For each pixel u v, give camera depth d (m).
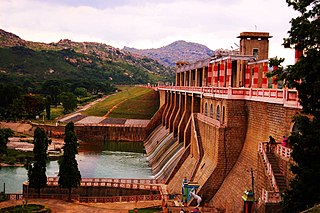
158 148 129.38
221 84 83.31
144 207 70.81
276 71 36.56
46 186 83.94
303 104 35.34
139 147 156.75
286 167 44.31
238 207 56.28
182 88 119.06
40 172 79.69
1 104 184.75
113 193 84.62
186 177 80.31
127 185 84.75
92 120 187.75
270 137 49.91
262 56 99.00
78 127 170.88
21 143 143.75
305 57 33.81
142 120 185.50
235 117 66.62
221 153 66.88
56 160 127.56
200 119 84.75
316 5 33.75
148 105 199.75
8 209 68.75
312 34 32.81
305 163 34.28
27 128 170.75
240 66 86.00
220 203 63.31
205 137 78.50
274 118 54.19
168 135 132.00
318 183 33.47
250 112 64.25
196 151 82.31
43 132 81.06
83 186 84.81
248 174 58.84
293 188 34.75
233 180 63.22
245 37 98.25
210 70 97.50
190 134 95.06
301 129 34.75
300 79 37.06
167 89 154.75
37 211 67.50
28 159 121.88
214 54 99.62
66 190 84.25
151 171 111.94
